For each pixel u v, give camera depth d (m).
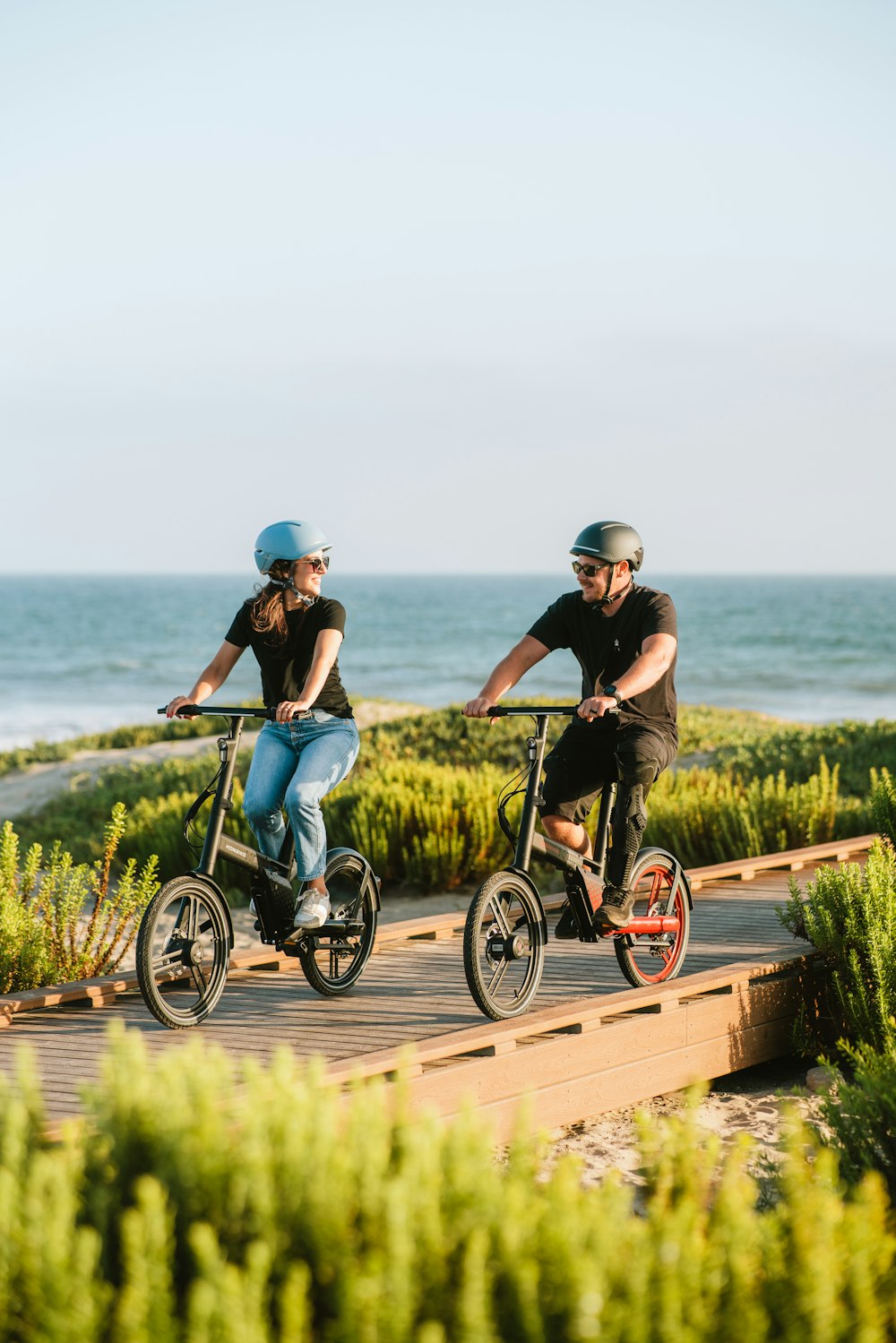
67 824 17.31
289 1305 2.59
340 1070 5.08
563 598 6.55
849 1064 6.69
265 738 6.39
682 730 23.73
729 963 7.45
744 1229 3.03
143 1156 3.11
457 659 83.56
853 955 6.70
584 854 6.50
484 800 13.48
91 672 71.06
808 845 12.90
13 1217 2.81
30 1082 3.41
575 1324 2.69
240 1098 4.43
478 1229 2.77
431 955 7.89
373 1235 2.84
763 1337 2.88
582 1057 5.91
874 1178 3.69
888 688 58.62
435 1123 3.13
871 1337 2.91
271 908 6.32
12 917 7.41
